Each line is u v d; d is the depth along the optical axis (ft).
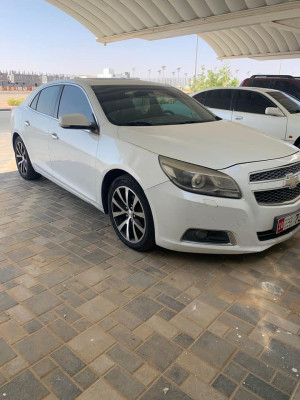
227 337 7.14
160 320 7.63
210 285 8.89
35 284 8.92
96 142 11.12
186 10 47.34
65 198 15.25
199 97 26.71
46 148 14.28
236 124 12.59
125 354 6.68
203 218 8.75
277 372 6.30
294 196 9.67
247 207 8.72
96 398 5.78
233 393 5.88
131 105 12.09
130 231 10.53
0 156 24.68
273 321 7.62
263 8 40.47
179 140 9.96
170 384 6.05
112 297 8.41
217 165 8.82
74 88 13.06
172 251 10.48
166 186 8.93
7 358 6.57
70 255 10.35
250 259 10.08
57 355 6.65
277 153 9.70
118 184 10.36
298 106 23.85
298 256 10.27
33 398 5.77
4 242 11.15
